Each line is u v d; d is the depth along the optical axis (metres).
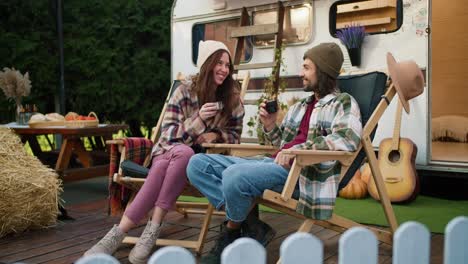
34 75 6.56
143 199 2.41
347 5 4.38
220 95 2.71
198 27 5.39
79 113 7.02
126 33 6.92
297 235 1.01
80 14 6.86
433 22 5.75
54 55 6.69
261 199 2.24
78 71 6.80
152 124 7.38
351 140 2.20
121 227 2.38
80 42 6.67
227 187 2.13
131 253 2.38
